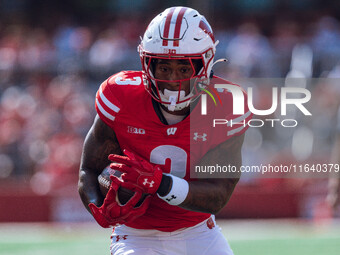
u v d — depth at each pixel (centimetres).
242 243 2448
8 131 3350
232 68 3497
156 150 1098
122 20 4069
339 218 3023
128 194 1036
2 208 3128
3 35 4084
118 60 3616
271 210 3128
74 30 3984
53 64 3703
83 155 1128
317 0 4172
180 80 1052
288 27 3928
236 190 3139
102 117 1100
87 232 2812
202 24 1083
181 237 1127
